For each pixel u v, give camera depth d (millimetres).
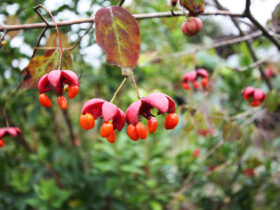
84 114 173
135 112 171
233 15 215
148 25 409
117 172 310
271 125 376
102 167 302
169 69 481
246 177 375
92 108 179
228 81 392
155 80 421
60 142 375
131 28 163
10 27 182
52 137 398
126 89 392
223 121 292
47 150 366
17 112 320
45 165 337
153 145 334
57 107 352
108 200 331
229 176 385
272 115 349
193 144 394
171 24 242
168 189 350
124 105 374
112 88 360
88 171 344
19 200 315
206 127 276
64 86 181
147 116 181
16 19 277
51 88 177
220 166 350
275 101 265
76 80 172
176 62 410
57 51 187
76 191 322
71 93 171
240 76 382
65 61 188
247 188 360
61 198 294
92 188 321
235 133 274
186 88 302
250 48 305
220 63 406
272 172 360
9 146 352
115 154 312
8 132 220
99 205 313
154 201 317
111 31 163
